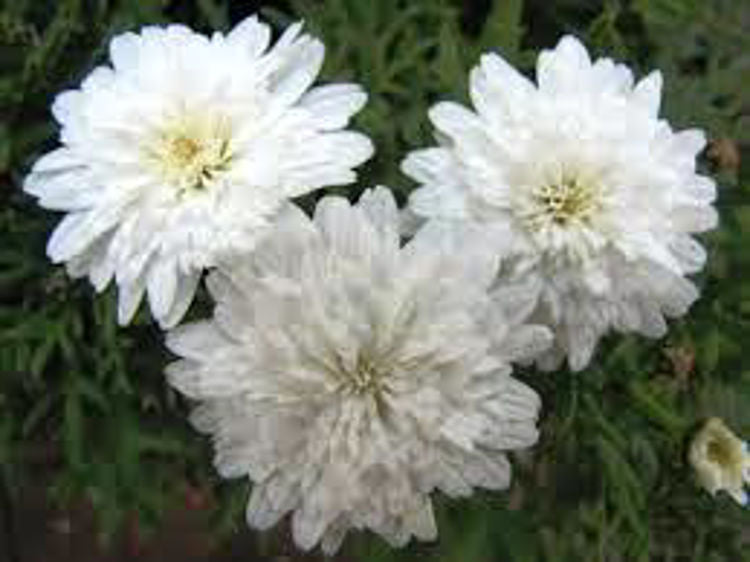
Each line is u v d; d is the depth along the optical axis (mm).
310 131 154
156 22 193
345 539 233
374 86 189
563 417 192
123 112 156
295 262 149
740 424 208
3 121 194
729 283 205
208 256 148
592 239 154
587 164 157
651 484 200
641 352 200
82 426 192
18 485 216
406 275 147
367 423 151
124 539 317
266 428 149
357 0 193
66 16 191
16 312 193
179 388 154
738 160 212
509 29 188
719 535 209
